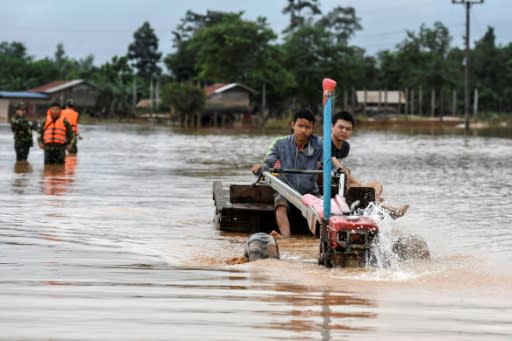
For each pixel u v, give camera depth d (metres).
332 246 10.02
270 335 6.91
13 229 13.60
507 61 161.25
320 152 13.70
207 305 8.01
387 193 20.78
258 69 109.44
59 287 8.82
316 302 8.21
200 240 12.98
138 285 9.00
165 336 6.83
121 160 32.75
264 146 46.75
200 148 43.97
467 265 10.58
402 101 148.12
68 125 29.19
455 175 27.20
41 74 156.12
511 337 7.02
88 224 14.46
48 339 6.68
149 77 172.88
